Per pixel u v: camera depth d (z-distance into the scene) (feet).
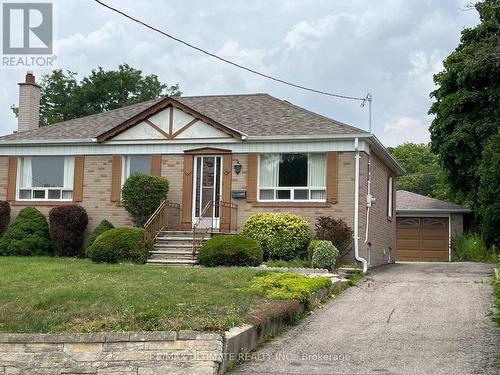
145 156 71.26
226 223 67.21
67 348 28.71
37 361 28.60
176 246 63.00
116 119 78.48
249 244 58.44
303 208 65.26
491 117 83.15
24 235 69.51
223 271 47.19
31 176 75.05
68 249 69.15
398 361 28.27
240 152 67.77
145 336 28.35
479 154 83.20
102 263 59.00
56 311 33.53
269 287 39.45
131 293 36.68
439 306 41.04
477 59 54.13
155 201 66.64
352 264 61.67
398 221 104.47
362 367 27.48
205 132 68.85
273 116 71.26
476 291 46.52
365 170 66.23
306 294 38.68
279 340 32.71
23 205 74.23
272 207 66.18
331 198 64.39
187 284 40.34
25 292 38.29
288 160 66.90
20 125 84.89
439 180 143.84
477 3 58.95
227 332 28.89
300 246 61.82
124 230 61.41
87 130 75.77
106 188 71.72
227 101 78.38
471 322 36.04
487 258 84.23
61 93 154.61
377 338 32.78
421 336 33.01
